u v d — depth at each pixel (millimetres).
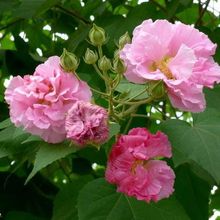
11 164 1141
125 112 825
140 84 845
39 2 1217
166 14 1188
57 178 1401
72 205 989
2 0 1302
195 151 800
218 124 839
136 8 1187
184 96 781
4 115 1200
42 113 796
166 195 813
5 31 1488
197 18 1368
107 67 817
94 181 921
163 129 828
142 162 795
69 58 789
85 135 742
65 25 1433
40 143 827
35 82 796
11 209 1138
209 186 1050
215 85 988
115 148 787
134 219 901
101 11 1315
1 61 1336
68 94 796
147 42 792
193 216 1045
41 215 1150
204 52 806
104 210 901
